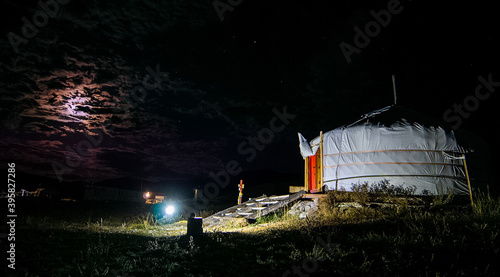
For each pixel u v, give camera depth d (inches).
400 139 510.9
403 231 245.4
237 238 286.8
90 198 1726.1
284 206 472.1
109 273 181.5
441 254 178.7
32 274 175.2
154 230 435.5
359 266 176.4
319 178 600.4
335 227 289.6
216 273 180.9
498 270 152.1
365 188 461.1
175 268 193.2
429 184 487.5
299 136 639.8
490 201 297.7
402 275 157.2
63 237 305.1
